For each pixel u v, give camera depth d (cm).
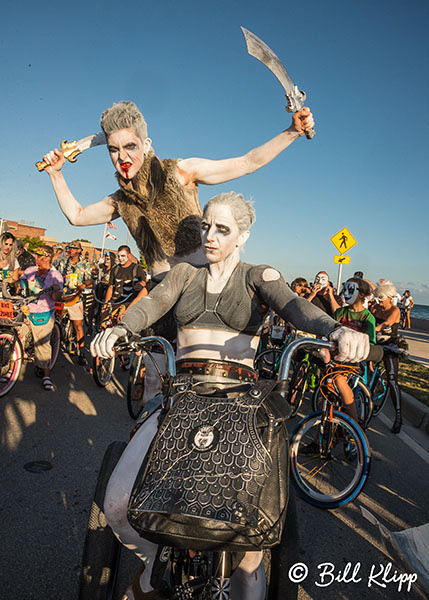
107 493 165
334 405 408
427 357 1348
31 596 228
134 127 244
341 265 1272
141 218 281
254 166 253
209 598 148
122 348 169
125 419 508
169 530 129
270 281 175
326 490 384
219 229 176
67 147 281
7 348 545
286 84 221
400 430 588
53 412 507
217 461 135
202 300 179
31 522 291
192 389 160
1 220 1236
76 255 927
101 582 190
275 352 686
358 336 150
